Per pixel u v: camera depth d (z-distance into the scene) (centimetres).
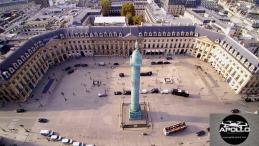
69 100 13975
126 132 11750
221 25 19600
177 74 16288
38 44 16175
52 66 17412
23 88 13912
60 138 11388
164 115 12762
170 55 18600
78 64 17462
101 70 16812
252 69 13588
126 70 16825
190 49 18562
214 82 15538
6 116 12825
